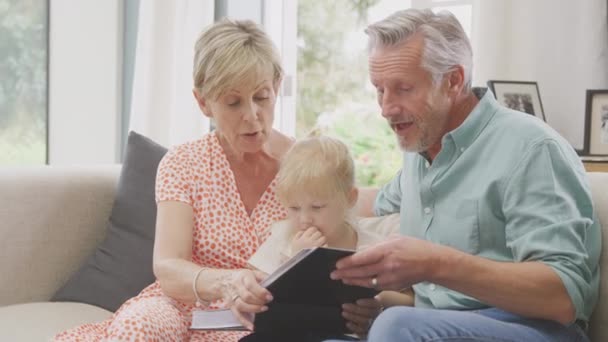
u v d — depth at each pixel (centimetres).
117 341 161
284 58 345
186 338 179
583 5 254
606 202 162
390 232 186
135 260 223
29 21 369
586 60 254
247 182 195
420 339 136
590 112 235
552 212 149
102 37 377
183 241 184
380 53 161
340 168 178
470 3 287
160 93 345
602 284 159
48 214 230
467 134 164
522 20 264
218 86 181
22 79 369
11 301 222
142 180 231
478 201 159
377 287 144
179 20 338
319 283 145
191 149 195
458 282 142
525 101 248
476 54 268
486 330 140
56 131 374
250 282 150
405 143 165
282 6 346
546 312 142
